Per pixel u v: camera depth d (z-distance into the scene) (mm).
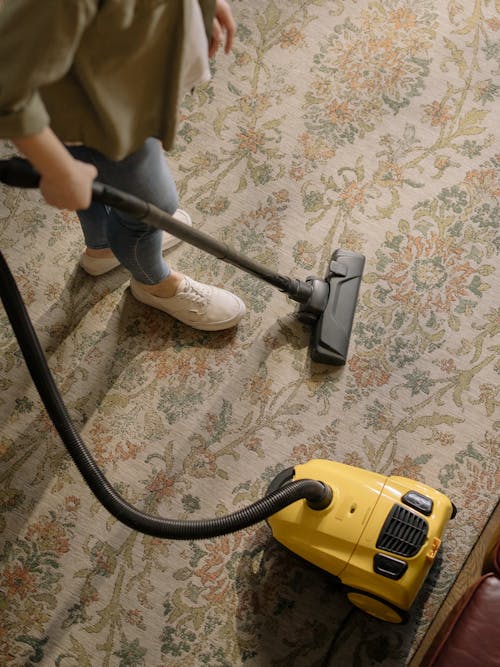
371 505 1436
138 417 1717
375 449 1680
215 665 1570
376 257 1801
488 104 1884
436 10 1956
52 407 1229
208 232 1837
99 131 994
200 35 1009
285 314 1777
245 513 1294
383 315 1762
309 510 1457
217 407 1719
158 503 1670
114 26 857
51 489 1677
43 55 769
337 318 1704
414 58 1926
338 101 1906
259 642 1578
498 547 1312
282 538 1501
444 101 1891
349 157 1866
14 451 1700
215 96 1925
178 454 1694
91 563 1632
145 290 1654
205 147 1895
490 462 1655
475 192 1825
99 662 1577
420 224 1813
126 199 1037
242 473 1679
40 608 1609
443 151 1856
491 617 1232
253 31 1969
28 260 1822
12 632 1598
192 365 1747
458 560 1604
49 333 1772
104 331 1774
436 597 1581
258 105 1915
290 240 1823
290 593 1605
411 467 1664
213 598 1608
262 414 1712
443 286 1771
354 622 1581
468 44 1929
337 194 1845
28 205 1854
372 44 1942
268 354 1751
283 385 1728
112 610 1605
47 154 860
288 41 1959
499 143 1853
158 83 981
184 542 1642
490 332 1734
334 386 1721
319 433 1694
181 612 1602
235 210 1850
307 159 1871
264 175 1867
